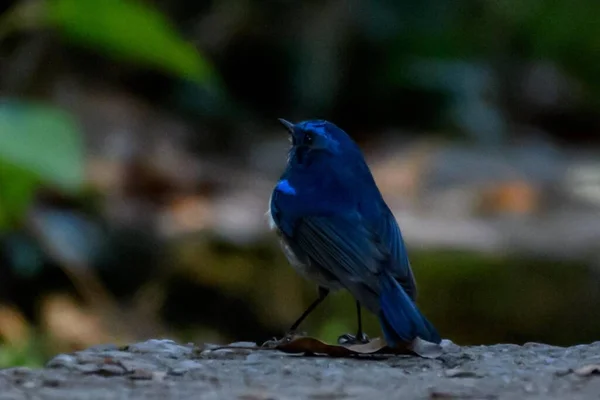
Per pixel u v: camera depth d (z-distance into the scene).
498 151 20.00
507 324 12.20
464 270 12.25
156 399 5.24
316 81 20.12
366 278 6.73
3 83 16.59
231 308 12.55
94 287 12.67
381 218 7.13
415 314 6.36
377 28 20.69
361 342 7.48
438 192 16.47
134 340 12.41
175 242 12.88
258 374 5.90
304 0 20.11
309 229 7.17
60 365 6.05
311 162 7.43
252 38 19.86
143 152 16.66
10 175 9.44
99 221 13.03
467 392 5.44
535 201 15.50
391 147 19.84
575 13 23.84
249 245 12.67
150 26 9.27
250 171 17.88
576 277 12.23
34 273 12.69
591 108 24.05
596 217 14.47
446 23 21.73
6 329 12.16
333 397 5.30
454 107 21.34
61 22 9.43
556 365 6.17
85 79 18.50
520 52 23.88
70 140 8.66
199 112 19.41
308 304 12.37
